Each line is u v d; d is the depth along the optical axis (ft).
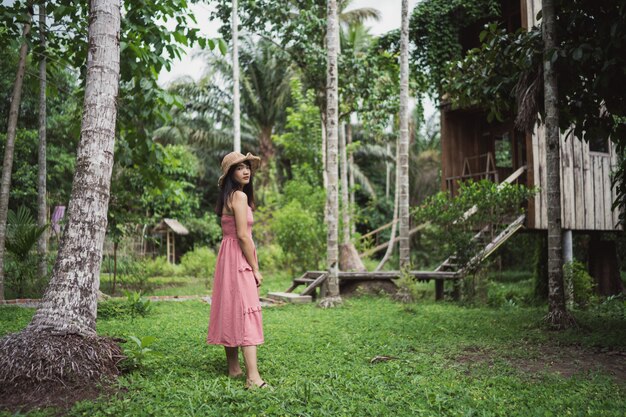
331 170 35.04
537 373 15.97
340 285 41.55
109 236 38.75
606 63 20.72
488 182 36.73
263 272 61.82
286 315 29.17
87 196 14.15
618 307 31.81
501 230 39.34
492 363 17.44
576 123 25.12
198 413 10.98
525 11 36.88
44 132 37.86
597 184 40.01
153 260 68.18
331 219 34.88
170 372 14.15
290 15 49.01
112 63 14.96
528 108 24.18
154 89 26.45
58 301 13.52
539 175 37.52
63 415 11.05
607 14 21.68
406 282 36.35
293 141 71.46
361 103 52.90
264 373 15.10
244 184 15.26
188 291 44.34
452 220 37.76
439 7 45.14
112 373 13.35
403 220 37.19
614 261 43.27
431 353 18.89
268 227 65.00
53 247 46.57
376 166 102.27
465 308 33.32
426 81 47.75
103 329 22.29
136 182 43.96
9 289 36.29
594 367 16.81
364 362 17.08
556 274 24.08
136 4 24.80
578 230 40.55
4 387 11.98
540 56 24.38
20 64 31.89
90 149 14.35
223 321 14.26
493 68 26.13
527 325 24.75
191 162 70.85
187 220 79.97
